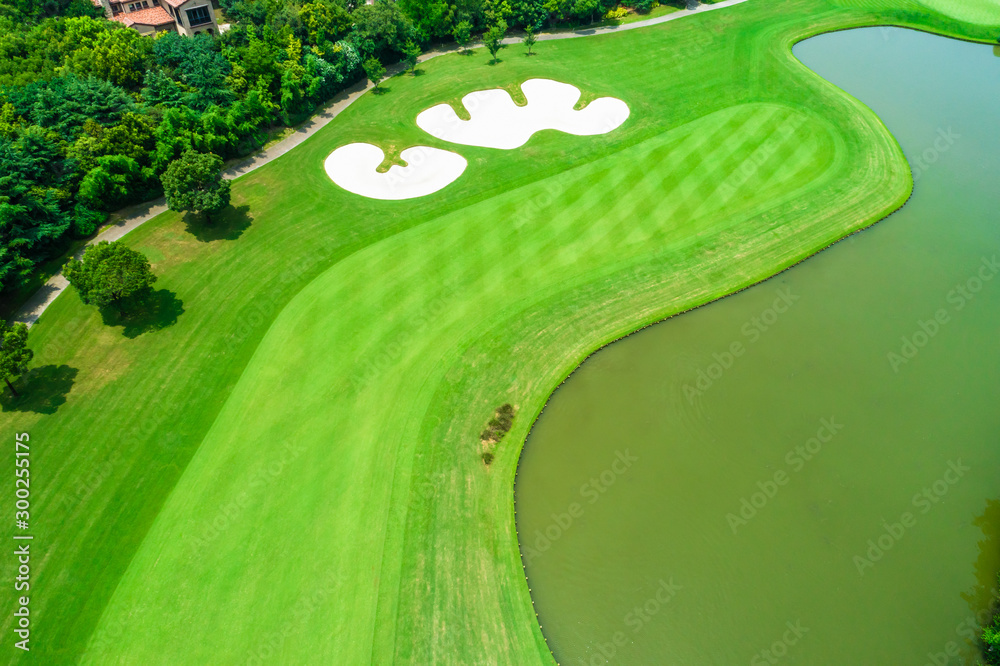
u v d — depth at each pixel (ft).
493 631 83.25
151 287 132.46
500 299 128.26
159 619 83.97
